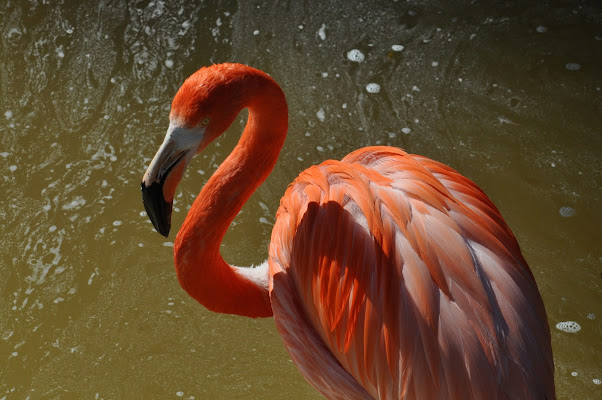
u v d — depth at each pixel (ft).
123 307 15.01
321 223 10.25
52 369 13.91
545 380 9.29
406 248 9.50
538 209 16.98
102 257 15.88
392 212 9.64
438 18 22.31
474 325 9.11
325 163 10.82
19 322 14.64
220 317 15.07
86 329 14.60
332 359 10.96
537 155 18.26
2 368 13.87
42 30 21.61
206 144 9.98
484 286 9.32
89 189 17.21
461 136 18.75
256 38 21.54
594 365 14.01
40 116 19.02
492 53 21.13
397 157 10.68
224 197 10.82
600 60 20.84
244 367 14.16
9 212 16.65
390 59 20.99
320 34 21.75
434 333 9.12
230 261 15.89
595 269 15.69
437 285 9.29
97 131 18.61
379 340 9.62
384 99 19.75
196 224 10.89
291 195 11.03
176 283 15.55
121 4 22.54
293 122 19.07
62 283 15.35
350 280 9.83
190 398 13.60
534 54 21.08
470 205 10.36
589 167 17.92
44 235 16.22
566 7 22.52
